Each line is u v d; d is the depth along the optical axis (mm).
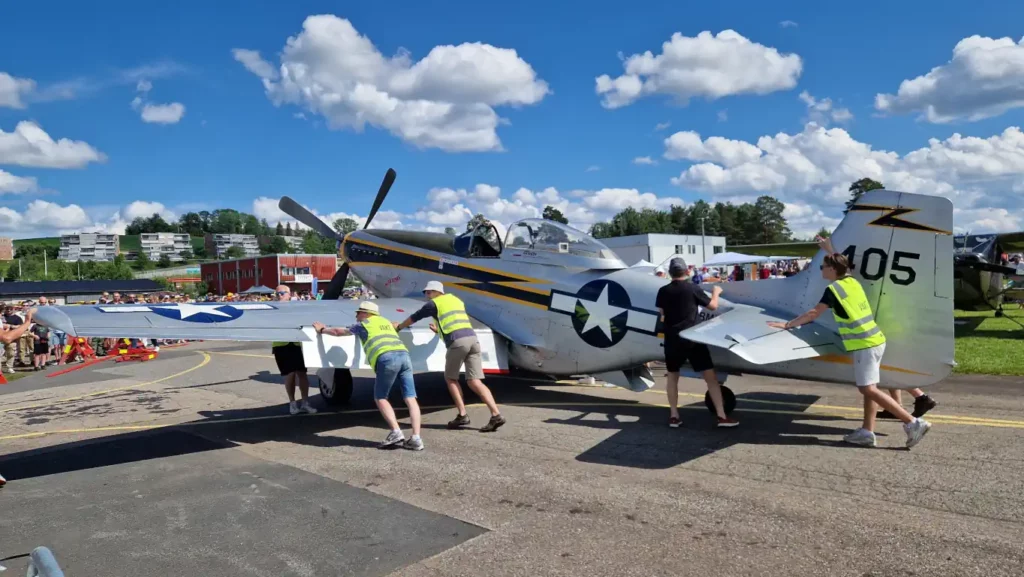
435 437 6090
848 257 5562
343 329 5867
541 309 7531
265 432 6512
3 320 13938
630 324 6711
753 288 6277
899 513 3766
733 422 5973
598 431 6086
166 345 19500
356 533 3711
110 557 3461
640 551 3352
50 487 4766
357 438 6156
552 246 7613
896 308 5332
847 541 3398
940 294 5121
